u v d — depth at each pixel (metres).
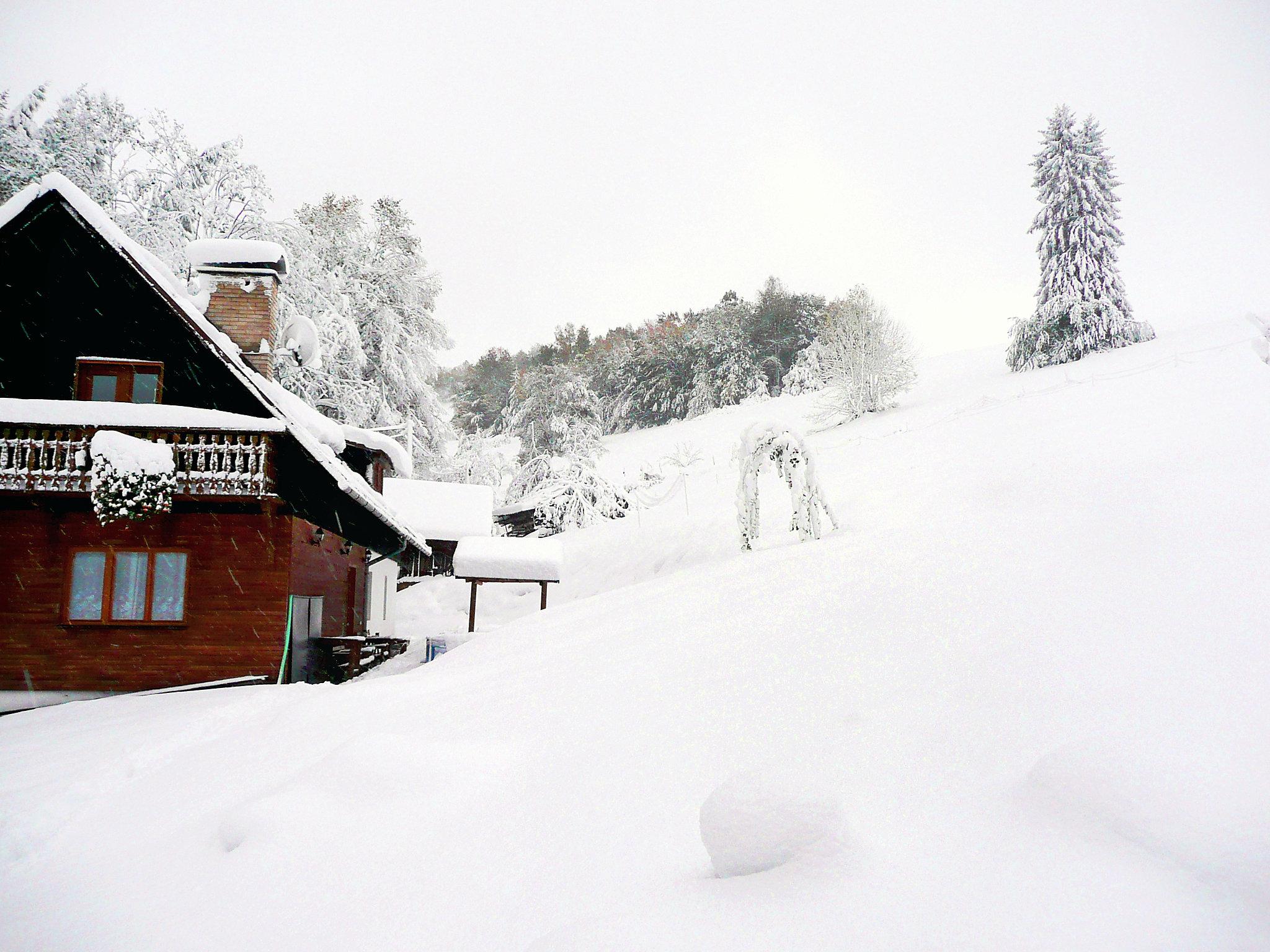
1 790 6.33
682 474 27.88
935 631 4.32
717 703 4.30
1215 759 2.26
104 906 3.91
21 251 14.55
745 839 2.56
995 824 2.42
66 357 14.52
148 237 26.33
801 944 2.06
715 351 66.12
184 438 13.74
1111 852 2.09
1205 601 3.57
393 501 30.75
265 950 3.09
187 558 13.90
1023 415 22.41
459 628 26.08
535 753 4.42
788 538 14.45
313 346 19.03
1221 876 1.87
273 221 29.11
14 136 26.22
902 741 3.21
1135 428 14.97
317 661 16.66
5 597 13.48
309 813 4.19
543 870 3.11
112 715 10.38
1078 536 5.38
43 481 13.17
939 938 1.95
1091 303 32.31
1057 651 3.54
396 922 3.04
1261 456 6.98
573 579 26.48
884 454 23.34
